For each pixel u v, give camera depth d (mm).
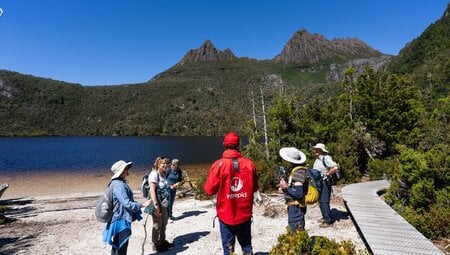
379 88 21516
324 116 18438
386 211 8156
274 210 9375
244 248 4480
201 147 77562
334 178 7703
